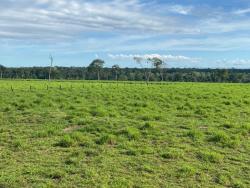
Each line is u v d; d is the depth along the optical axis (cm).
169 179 1330
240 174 1402
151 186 1255
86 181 1273
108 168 1412
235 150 1712
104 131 2000
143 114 2647
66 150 1647
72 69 19562
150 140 1839
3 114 2586
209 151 1659
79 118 2383
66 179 1294
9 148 1688
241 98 3950
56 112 2673
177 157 1568
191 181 1317
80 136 1830
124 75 18850
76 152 1583
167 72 19088
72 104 3206
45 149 1666
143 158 1542
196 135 1909
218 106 3238
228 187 1280
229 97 4034
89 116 2527
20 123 2280
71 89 5350
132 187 1249
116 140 1806
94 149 1662
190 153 1639
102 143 1761
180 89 5562
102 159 1514
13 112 2667
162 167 1440
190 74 18025
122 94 4222
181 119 2505
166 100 3659
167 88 5919
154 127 2073
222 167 1471
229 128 2167
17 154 1588
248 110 3011
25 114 2573
